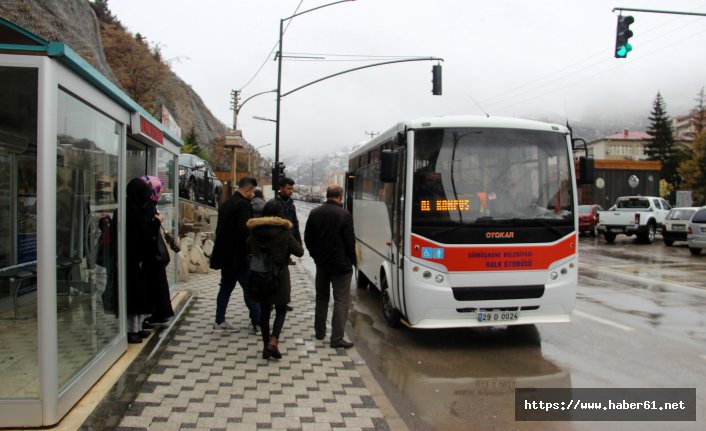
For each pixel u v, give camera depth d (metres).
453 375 5.96
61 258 4.18
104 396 4.55
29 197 5.55
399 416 4.65
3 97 3.99
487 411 4.92
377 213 8.95
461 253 6.72
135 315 6.13
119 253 5.67
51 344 3.92
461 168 6.90
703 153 61.59
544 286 6.87
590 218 27.58
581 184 7.43
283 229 6.05
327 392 5.12
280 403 4.81
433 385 5.64
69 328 4.35
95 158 4.92
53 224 3.94
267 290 5.96
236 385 5.23
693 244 18.50
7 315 4.91
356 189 11.88
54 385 3.95
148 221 6.04
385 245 8.13
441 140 6.93
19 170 5.68
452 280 6.71
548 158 7.09
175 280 9.59
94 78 4.47
